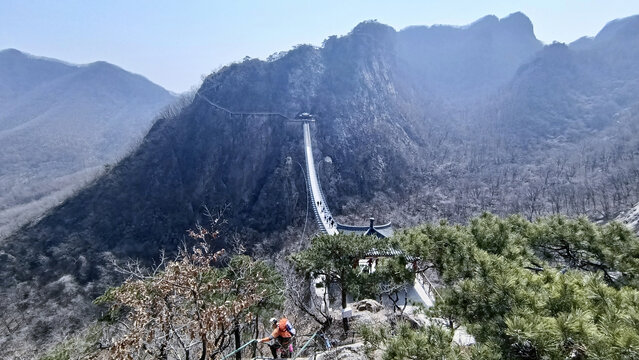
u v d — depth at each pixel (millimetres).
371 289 16531
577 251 11617
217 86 144250
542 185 114500
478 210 100312
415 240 12672
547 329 5434
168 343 10055
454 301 8188
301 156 123188
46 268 78750
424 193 119125
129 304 10523
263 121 133750
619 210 82250
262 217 105250
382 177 127000
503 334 6406
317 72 168375
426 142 168500
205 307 11180
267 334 17641
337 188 115625
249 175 120875
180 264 10891
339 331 16453
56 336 45656
